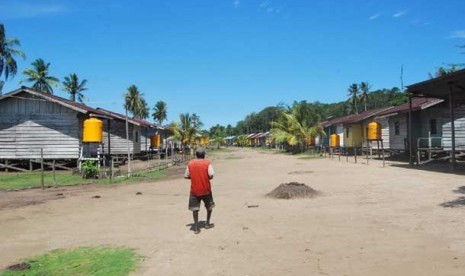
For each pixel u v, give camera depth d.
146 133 48.16
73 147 29.48
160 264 7.00
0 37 48.88
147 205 13.19
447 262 6.54
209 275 6.39
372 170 23.72
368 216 10.31
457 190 14.12
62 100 29.83
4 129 29.75
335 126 54.41
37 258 7.53
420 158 31.16
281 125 58.19
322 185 17.06
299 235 8.59
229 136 180.75
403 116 34.59
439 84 21.89
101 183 20.56
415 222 9.41
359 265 6.57
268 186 17.69
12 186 19.72
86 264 7.07
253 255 7.33
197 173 9.32
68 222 10.78
